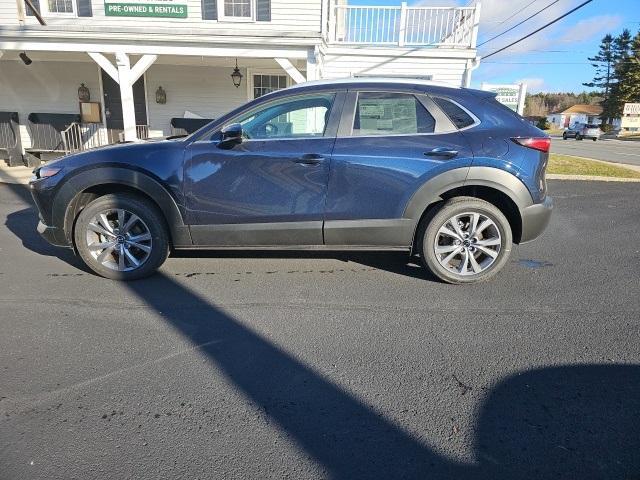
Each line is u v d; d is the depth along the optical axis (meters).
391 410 2.30
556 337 3.06
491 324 3.24
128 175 3.71
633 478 1.89
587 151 24.36
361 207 3.72
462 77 12.10
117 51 9.05
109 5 10.59
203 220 3.79
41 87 11.66
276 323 3.21
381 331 3.12
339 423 2.21
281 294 3.72
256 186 3.70
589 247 5.24
